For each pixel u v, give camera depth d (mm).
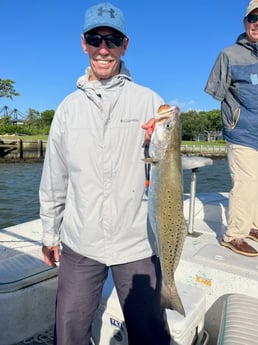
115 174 1957
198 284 2959
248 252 3125
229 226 3320
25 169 31188
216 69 3402
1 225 11203
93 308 2096
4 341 2635
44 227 2264
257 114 3168
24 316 2699
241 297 2537
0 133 61781
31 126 74812
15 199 15758
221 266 2947
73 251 2055
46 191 2199
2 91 49969
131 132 1975
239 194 3213
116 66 2010
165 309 2111
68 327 2043
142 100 2043
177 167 1931
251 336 2080
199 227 4066
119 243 1993
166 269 1924
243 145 3203
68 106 2061
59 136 2084
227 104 3375
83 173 1974
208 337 2686
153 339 2043
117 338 2393
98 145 1955
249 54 3215
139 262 2018
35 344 2686
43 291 2797
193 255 3174
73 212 2051
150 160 1891
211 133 77000
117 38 1923
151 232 2053
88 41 1942
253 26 3105
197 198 4957
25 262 2924
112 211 1971
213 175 27766
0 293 2574
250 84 3160
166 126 1907
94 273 2051
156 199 1915
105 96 1957
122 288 2055
